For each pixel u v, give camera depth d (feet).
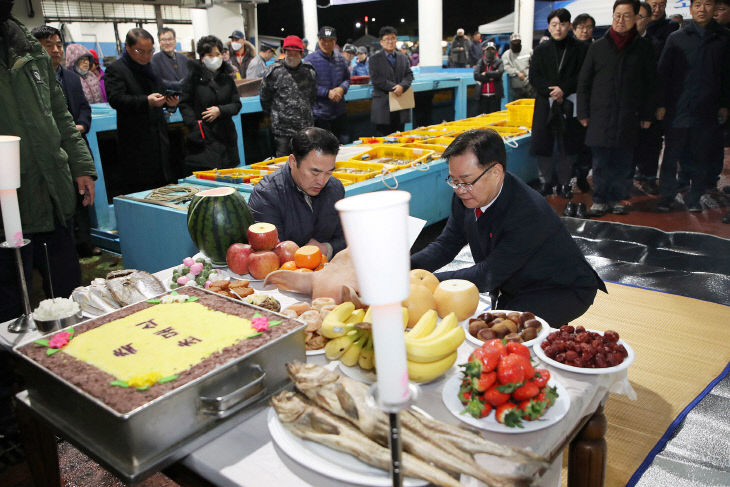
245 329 4.50
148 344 4.32
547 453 3.81
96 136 16.34
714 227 15.89
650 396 8.54
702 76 15.76
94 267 15.15
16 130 8.05
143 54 14.49
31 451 5.41
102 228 16.80
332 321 4.59
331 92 19.90
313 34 49.52
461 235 7.98
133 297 5.87
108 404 3.50
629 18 15.52
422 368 4.25
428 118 29.71
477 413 3.90
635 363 9.50
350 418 3.57
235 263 6.82
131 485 3.43
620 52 15.97
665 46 16.21
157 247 11.92
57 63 13.92
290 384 4.34
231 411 3.89
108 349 4.26
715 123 16.30
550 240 7.04
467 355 4.89
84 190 9.29
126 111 14.61
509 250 6.95
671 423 7.87
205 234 7.16
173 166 18.74
